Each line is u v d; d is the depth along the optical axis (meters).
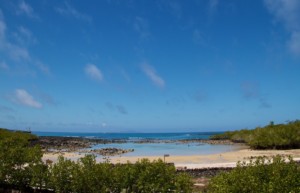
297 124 70.12
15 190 19.69
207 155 49.09
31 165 19.92
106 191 17.33
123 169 17.52
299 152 53.38
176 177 16.70
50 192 19.30
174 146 81.19
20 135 80.88
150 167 16.89
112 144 94.12
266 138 62.97
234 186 14.32
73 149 66.19
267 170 15.88
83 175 17.64
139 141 114.62
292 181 14.59
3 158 19.88
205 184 23.09
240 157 44.88
